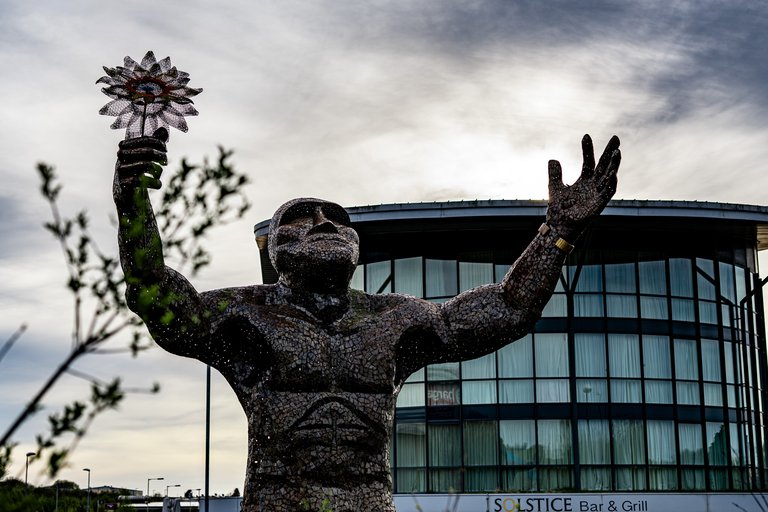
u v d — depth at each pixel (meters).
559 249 10.54
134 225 6.39
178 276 9.86
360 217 33.91
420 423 35.34
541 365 35.03
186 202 5.93
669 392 35.34
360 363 10.30
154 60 9.33
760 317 38.28
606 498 32.72
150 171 9.18
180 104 9.55
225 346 10.37
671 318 35.72
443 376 35.44
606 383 34.97
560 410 34.75
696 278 36.19
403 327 10.57
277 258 10.64
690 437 35.34
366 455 10.19
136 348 5.34
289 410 10.09
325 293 10.58
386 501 10.20
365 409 10.21
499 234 35.56
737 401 36.22
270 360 10.25
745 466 36.00
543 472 34.50
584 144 10.65
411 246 35.84
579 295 35.34
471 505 33.06
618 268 35.69
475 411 35.06
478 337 10.66
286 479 10.00
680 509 32.84
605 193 10.53
